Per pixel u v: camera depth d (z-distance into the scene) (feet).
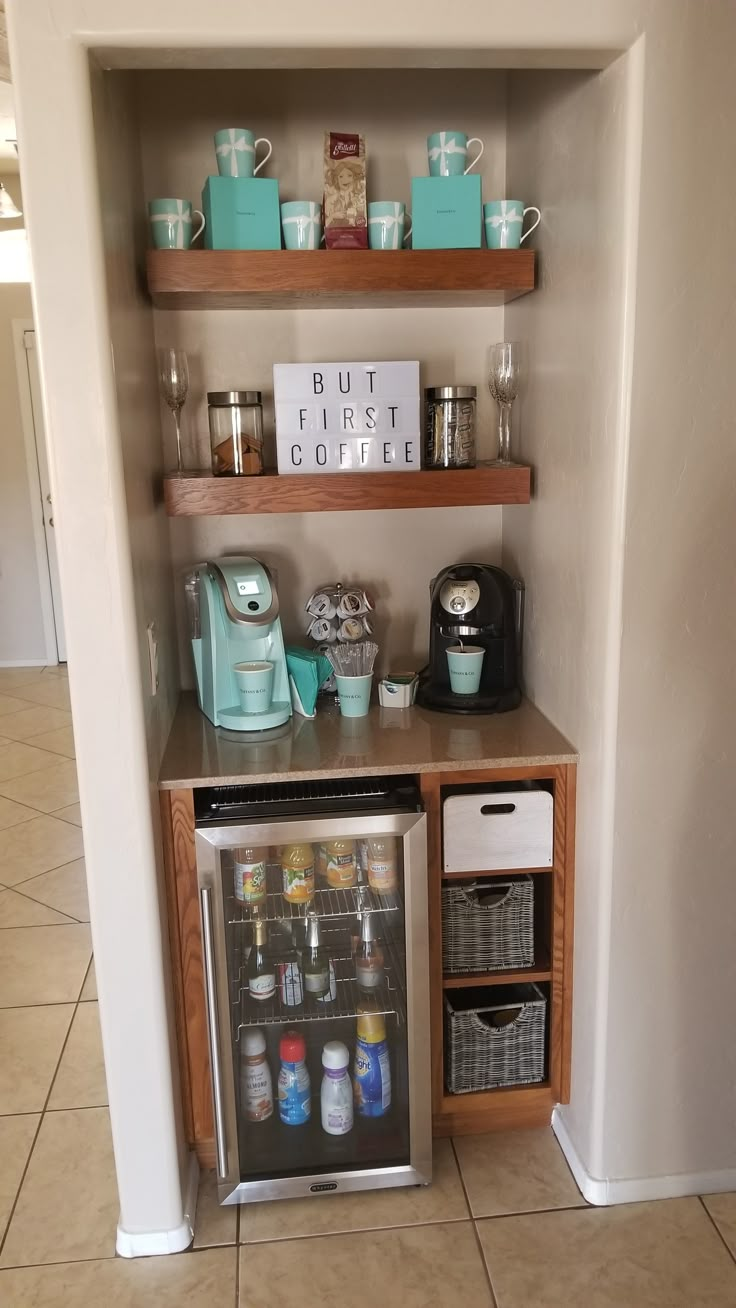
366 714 7.09
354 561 7.66
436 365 7.36
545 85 6.14
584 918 6.26
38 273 4.79
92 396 4.95
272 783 6.21
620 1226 6.19
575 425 5.91
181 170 6.85
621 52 4.90
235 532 7.49
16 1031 8.24
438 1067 6.77
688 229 5.01
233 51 4.80
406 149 7.02
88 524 5.09
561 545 6.30
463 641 7.18
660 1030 6.14
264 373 7.22
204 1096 6.55
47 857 11.48
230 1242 6.15
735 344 5.18
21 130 4.65
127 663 5.28
